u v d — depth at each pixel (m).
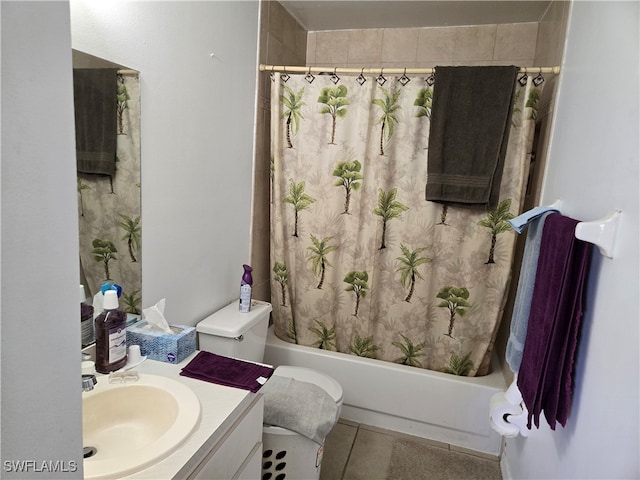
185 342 1.39
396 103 2.03
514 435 1.57
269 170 2.40
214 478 0.99
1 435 0.44
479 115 1.87
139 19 1.32
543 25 2.23
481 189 1.89
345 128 2.10
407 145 2.04
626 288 0.89
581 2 1.57
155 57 1.41
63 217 0.49
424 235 2.09
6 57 0.41
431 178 1.95
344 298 2.30
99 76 1.18
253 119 2.17
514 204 1.96
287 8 2.37
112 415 1.10
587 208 1.22
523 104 1.89
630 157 0.94
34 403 0.47
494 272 2.04
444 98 1.90
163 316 1.49
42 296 0.47
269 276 2.57
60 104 0.48
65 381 0.51
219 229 1.95
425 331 2.20
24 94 0.43
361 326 2.28
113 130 1.26
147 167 1.42
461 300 2.11
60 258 0.49
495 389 2.02
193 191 1.71
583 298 1.15
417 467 1.95
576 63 1.55
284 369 1.93
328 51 2.72
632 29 1.01
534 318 1.31
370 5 2.27
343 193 2.17
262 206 2.37
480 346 2.12
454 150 1.91
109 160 1.25
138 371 1.27
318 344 2.37
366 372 2.19
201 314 1.87
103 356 1.21
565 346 1.12
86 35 1.13
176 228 1.62
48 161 0.47
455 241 2.07
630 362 0.84
